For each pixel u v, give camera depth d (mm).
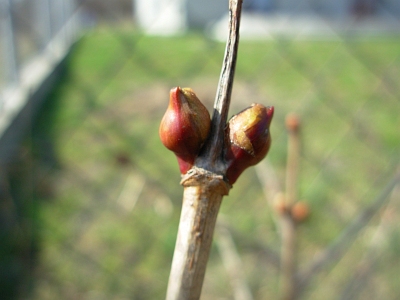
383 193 120
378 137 351
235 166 59
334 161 314
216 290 216
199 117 59
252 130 59
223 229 137
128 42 501
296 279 122
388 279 191
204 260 58
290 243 122
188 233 58
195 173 58
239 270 134
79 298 218
